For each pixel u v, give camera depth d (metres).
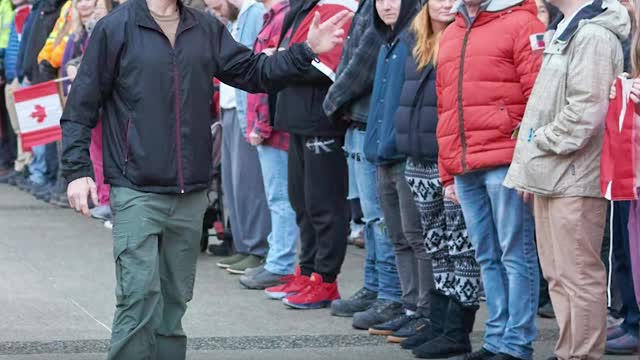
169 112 6.63
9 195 17.45
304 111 9.54
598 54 6.82
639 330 8.10
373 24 8.60
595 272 7.07
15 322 9.34
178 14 6.73
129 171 6.62
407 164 8.23
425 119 8.02
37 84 14.89
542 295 9.29
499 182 7.42
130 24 6.62
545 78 7.02
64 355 8.32
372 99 8.62
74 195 6.62
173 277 6.91
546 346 8.38
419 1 8.44
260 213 11.27
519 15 7.35
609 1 6.95
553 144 6.91
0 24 18.86
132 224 6.62
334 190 9.69
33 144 14.15
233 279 11.07
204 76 6.73
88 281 11.02
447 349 8.04
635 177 6.59
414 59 8.11
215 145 12.07
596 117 6.82
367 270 9.50
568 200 6.99
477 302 8.09
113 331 6.66
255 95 10.41
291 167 10.02
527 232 7.50
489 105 7.39
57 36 15.35
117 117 6.67
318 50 6.80
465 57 7.45
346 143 9.31
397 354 8.27
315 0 9.72
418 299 8.60
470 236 7.70
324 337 8.83
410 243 8.44
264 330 9.08
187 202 6.78
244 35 11.04
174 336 7.02
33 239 13.47
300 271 10.14
